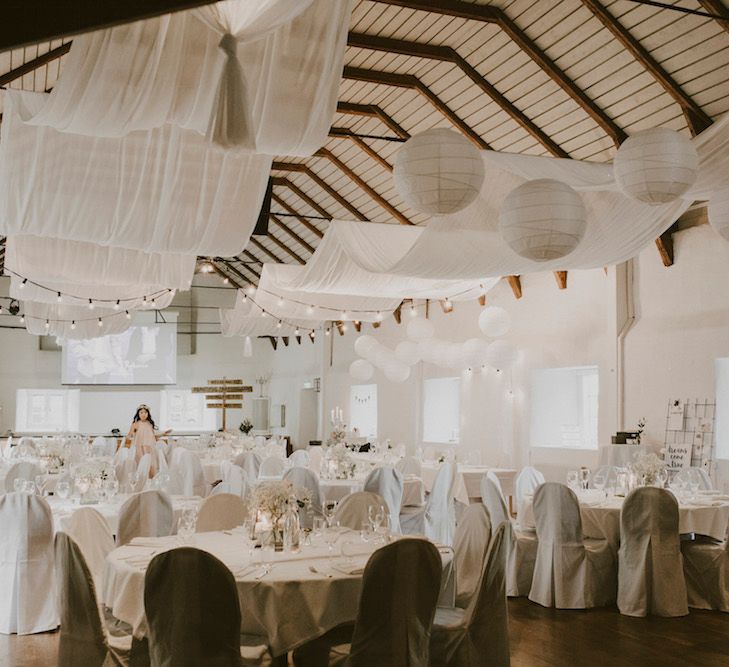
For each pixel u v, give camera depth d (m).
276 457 10.88
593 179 5.95
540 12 7.62
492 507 6.71
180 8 1.49
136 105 4.18
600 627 5.55
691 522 6.31
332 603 3.68
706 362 8.84
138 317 20.92
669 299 9.38
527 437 11.76
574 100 8.46
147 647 3.66
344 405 18.52
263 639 3.65
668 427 9.24
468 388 13.31
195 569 3.25
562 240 4.22
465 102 9.48
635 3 6.98
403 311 15.98
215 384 21.72
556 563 6.12
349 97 10.12
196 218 6.06
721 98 7.46
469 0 7.71
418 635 3.43
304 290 9.42
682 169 4.07
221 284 21.92
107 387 20.70
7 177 5.60
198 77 4.17
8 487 8.70
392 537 4.77
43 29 1.47
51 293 10.41
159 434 18.25
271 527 4.18
